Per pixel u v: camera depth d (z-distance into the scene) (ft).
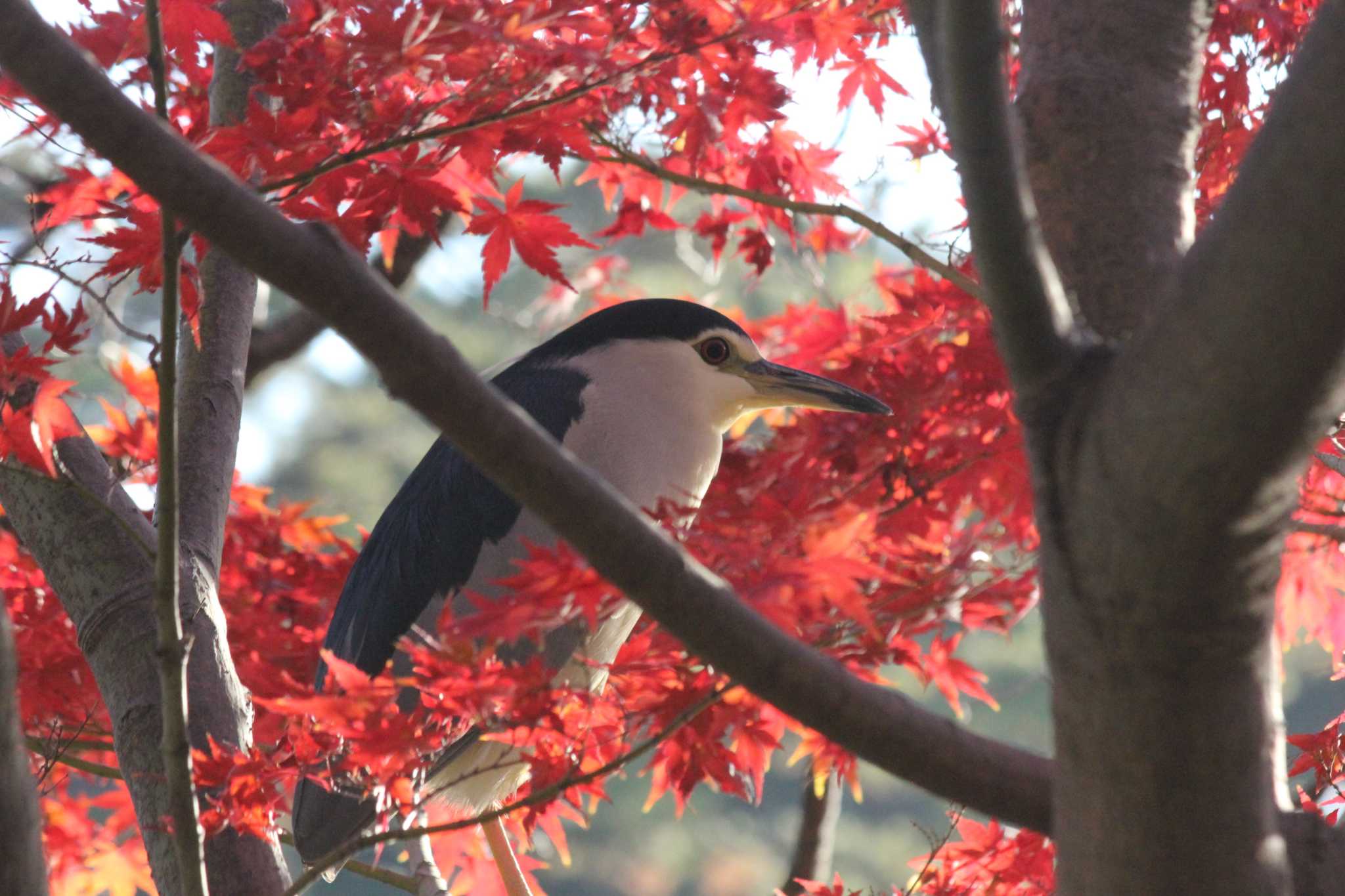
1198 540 8.13
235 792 14.28
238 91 20.16
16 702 9.07
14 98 16.76
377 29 14.92
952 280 19.60
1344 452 17.98
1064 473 8.79
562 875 78.07
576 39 17.29
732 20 18.10
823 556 12.60
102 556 17.28
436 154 17.01
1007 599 15.83
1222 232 7.79
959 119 8.47
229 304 20.26
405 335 8.65
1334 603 21.88
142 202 16.74
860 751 10.14
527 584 12.37
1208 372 7.79
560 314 36.29
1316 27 7.59
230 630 21.65
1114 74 13.06
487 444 8.93
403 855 18.88
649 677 16.08
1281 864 9.12
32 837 9.04
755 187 23.56
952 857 19.08
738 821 80.28
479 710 13.43
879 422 20.72
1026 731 69.51
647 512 14.06
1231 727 8.73
